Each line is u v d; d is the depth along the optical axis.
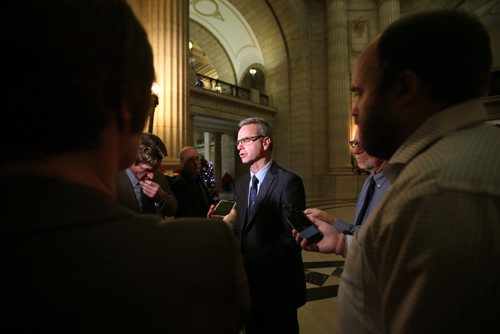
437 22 0.45
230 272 0.32
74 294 0.22
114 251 0.25
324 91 10.95
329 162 10.59
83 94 0.26
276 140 11.32
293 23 10.41
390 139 0.52
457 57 0.43
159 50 4.21
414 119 0.48
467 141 0.40
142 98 0.33
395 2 10.23
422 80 0.46
